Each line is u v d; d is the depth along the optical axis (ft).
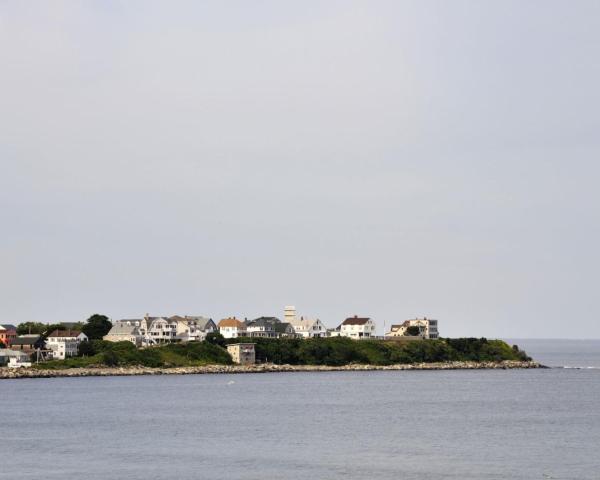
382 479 437.99
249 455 504.84
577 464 476.13
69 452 518.78
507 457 497.46
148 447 536.42
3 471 460.96
